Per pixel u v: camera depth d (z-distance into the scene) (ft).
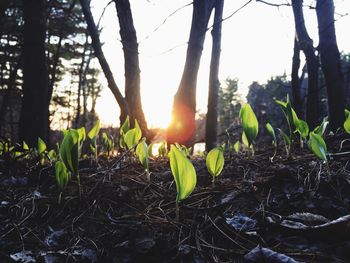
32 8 4.87
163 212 1.36
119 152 2.69
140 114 3.59
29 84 4.89
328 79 3.96
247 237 1.13
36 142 4.84
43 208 1.52
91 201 1.53
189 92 3.50
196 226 1.24
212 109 5.11
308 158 1.80
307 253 0.99
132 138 2.09
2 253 1.19
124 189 1.60
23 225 1.40
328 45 3.92
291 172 1.51
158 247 1.12
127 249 1.13
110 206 1.47
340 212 1.22
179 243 1.13
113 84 3.51
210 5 3.25
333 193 1.36
